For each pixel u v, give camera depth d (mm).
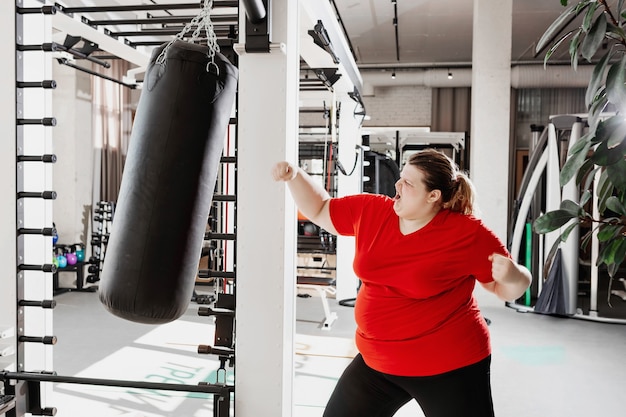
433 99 12102
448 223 1957
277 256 2461
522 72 10758
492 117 7371
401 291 1985
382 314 2002
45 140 2980
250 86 2473
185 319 6316
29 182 2857
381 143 9008
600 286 9461
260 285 2475
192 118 1983
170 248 1945
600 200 1686
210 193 2094
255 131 2471
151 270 1916
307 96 7234
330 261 8125
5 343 2699
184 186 1973
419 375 1964
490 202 7359
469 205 2021
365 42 10484
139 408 3623
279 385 2473
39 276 2910
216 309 2615
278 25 2451
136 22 4008
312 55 5031
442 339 1933
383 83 11805
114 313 1973
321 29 4262
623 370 4629
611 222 1673
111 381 2580
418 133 8961
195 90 1987
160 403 3719
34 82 2730
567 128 6910
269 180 2463
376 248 2027
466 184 2020
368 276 2041
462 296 1983
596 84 1507
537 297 7457
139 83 6355
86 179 8359
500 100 7355
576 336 5777
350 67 6211
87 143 8359
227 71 2088
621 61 1416
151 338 5441
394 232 2016
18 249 2725
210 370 4438
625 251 1619
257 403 2488
